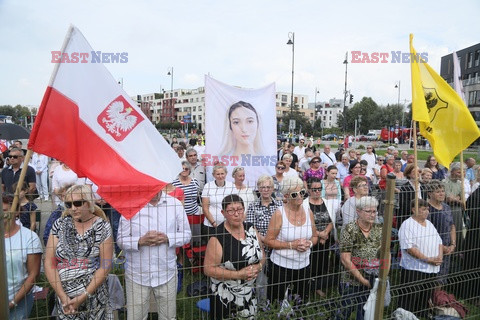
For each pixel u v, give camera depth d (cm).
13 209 259
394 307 388
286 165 708
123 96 304
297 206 362
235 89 646
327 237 400
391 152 1057
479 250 427
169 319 326
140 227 310
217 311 310
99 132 296
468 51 4834
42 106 280
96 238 289
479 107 4362
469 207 443
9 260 282
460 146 443
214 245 307
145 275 312
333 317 329
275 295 358
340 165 902
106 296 304
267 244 361
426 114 405
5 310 218
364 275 365
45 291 360
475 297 404
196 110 10281
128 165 299
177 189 422
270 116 665
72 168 288
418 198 395
